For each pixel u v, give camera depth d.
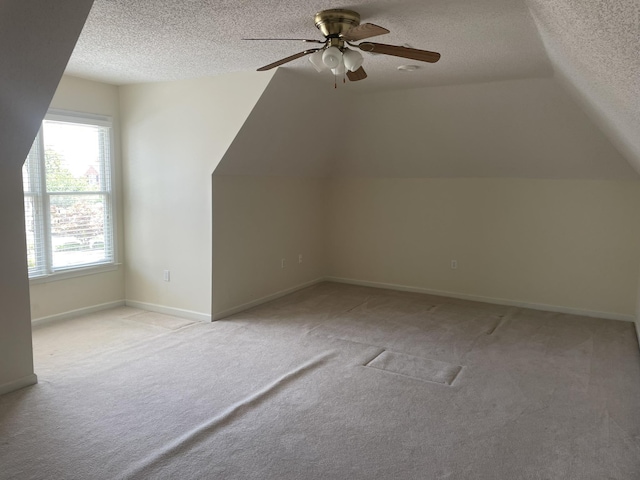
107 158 4.98
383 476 2.34
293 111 4.70
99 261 5.01
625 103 2.19
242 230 5.03
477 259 5.70
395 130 5.41
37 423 2.77
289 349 4.02
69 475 2.30
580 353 4.00
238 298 5.07
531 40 3.19
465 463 2.46
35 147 4.33
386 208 6.20
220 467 2.39
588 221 5.07
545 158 5.01
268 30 3.08
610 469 2.41
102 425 2.76
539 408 3.04
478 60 3.71
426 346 4.13
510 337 4.39
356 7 2.66
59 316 4.67
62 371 3.50
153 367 3.60
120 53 3.67
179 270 4.87
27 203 4.33
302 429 2.76
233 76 4.32
